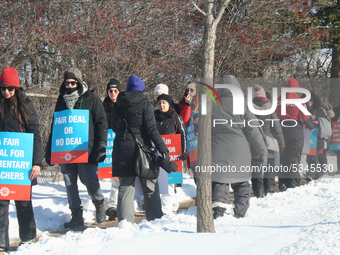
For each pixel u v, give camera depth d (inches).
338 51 1397.6
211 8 313.9
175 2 942.4
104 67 817.5
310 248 232.7
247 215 409.7
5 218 333.1
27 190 335.0
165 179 402.0
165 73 943.0
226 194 395.5
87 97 415.5
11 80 332.5
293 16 1136.2
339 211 370.3
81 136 399.2
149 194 376.8
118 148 356.5
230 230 312.7
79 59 826.2
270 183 569.3
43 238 323.9
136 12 914.1
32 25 862.5
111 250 257.4
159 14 948.6
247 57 1022.4
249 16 1058.7
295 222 341.1
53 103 658.2
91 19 831.1
